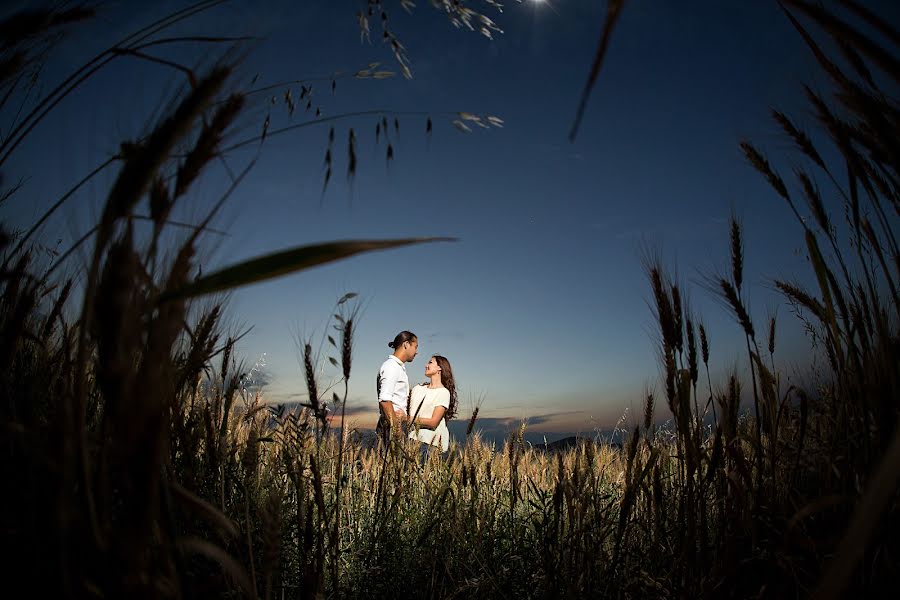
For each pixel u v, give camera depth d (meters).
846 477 1.62
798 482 1.97
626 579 1.92
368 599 2.18
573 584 1.89
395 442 2.59
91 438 0.79
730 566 1.69
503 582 2.25
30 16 1.07
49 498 0.76
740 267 1.82
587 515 2.11
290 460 1.72
